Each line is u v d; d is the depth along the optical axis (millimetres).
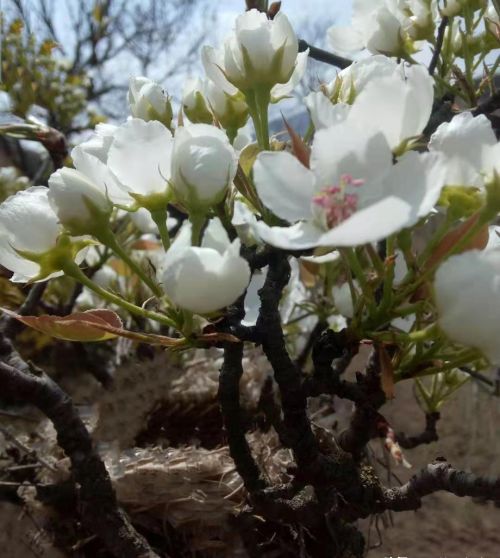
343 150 94
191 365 221
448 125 102
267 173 95
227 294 92
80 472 148
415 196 89
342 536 159
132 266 109
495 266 88
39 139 196
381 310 103
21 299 262
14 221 109
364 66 120
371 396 123
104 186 113
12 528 173
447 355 106
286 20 117
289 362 117
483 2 173
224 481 166
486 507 355
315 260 122
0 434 189
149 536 168
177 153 102
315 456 123
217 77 129
